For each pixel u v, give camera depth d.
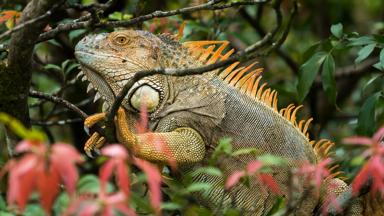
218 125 9.36
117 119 8.43
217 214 7.94
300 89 10.68
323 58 10.67
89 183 5.82
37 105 11.64
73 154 5.14
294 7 8.95
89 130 8.57
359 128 10.34
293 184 7.33
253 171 6.32
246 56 7.64
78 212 5.27
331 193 8.70
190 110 9.34
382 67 10.75
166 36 9.70
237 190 9.09
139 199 6.60
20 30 7.83
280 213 7.07
